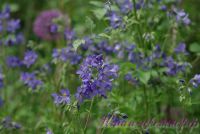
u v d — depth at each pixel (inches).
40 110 258.8
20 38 301.6
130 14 226.5
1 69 273.1
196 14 287.0
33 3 367.2
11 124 234.8
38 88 239.1
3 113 263.4
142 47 224.8
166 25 243.9
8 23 275.7
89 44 230.5
